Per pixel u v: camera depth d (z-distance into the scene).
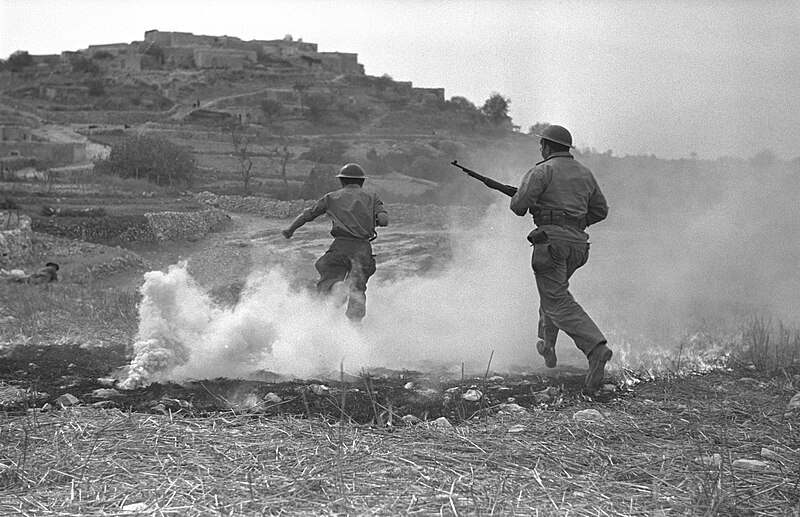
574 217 7.52
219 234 45.69
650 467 4.88
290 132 143.38
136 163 68.25
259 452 5.00
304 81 182.50
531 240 7.56
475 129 157.25
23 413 6.00
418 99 183.12
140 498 4.28
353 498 4.25
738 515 4.18
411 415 6.00
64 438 5.24
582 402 6.53
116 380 7.25
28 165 82.88
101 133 127.81
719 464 4.92
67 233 37.41
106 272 28.80
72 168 79.00
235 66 188.00
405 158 104.44
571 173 7.60
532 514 4.08
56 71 193.62
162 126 139.75
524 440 5.38
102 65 195.12
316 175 71.69
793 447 5.36
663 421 5.94
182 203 52.38
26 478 4.52
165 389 6.82
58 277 24.92
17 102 163.88
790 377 7.39
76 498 4.28
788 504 4.33
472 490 4.35
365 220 9.22
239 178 80.06
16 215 38.16
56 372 7.66
